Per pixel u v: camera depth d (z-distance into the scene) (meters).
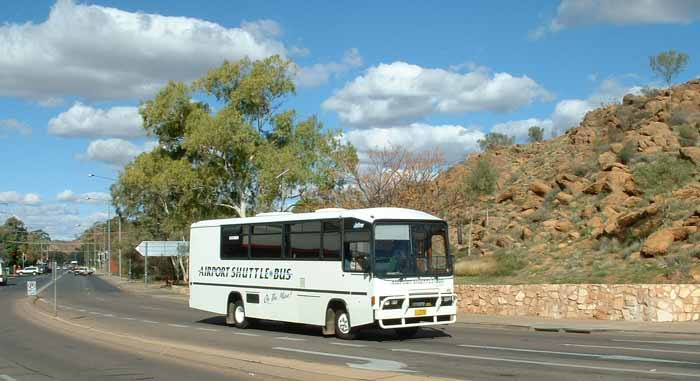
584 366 13.82
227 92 46.03
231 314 25.03
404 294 19.22
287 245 22.39
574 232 34.38
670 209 30.66
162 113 46.88
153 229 72.44
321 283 20.86
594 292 24.55
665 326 21.59
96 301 44.25
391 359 15.37
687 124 42.31
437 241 20.17
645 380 11.98
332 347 18.02
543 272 30.17
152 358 16.48
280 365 13.92
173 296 51.06
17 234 173.12
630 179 36.25
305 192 44.25
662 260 26.89
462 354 16.19
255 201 46.41
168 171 45.09
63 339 21.25
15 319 29.42
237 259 24.67
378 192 38.03
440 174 45.97
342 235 20.19
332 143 45.25
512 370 13.48
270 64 45.25
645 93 53.22
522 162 55.62
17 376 14.10
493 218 42.03
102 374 14.16
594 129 54.03
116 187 74.56
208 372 14.10
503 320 25.03
